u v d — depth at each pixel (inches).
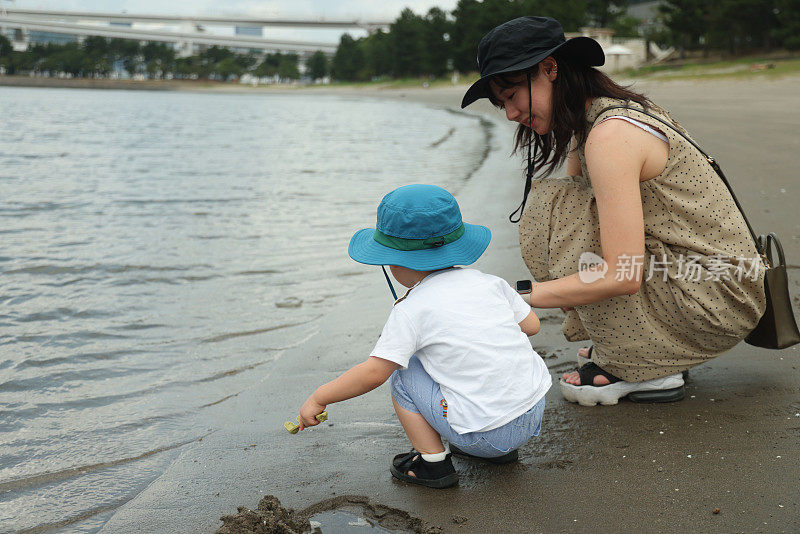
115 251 203.9
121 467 85.0
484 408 72.2
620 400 96.4
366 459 83.9
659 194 86.0
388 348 71.9
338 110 1593.3
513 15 2426.2
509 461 81.0
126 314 147.6
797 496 70.1
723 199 88.2
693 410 91.4
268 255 198.2
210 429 94.7
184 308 151.3
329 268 183.2
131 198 310.2
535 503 72.5
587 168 87.7
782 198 214.1
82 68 5172.2
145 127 933.2
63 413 101.5
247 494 76.8
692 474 75.7
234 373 115.3
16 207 284.4
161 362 120.9
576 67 84.3
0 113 1266.0
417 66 3270.2
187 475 81.7
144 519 72.5
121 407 103.1
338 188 335.6
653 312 90.7
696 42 2112.5
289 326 138.4
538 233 93.0
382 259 72.8
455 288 73.6
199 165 455.8
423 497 75.0
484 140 603.2
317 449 86.9
